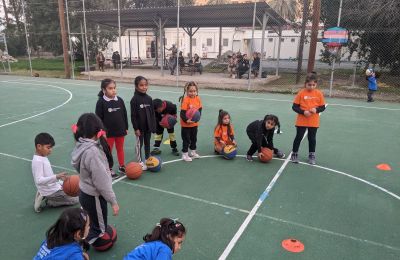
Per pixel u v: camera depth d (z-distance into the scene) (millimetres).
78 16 23656
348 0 16562
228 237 3777
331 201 4668
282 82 18109
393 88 15578
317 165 6012
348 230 3959
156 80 18219
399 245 3689
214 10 17703
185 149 6086
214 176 5457
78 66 25219
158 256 2369
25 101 12094
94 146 3104
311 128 5855
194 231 3883
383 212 4395
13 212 4301
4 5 36031
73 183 4266
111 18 21422
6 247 3580
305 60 35500
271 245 3641
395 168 5926
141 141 5609
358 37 19516
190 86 5902
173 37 40688
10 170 5715
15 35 31422
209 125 8719
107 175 3137
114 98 5168
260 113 10250
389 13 15211
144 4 37969
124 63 28406
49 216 4207
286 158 6344
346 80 18328
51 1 29734
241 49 38875
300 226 4023
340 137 7785
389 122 9281
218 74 21750
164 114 6270
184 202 4578
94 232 3328
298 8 38219
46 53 37688
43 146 4176
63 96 13227
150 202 4566
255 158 6328
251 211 4359
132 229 3918
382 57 17453
